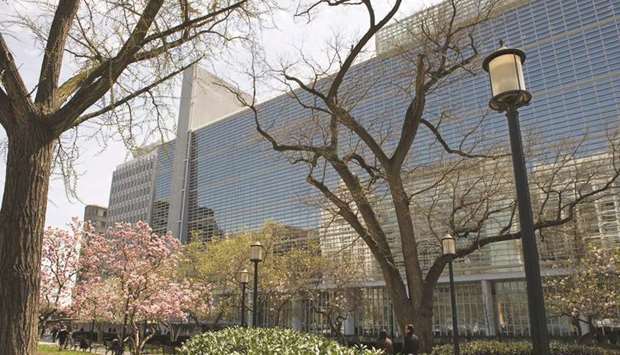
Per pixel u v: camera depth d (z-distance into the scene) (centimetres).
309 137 1376
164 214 6975
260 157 5175
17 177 506
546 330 400
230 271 3366
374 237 1221
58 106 577
